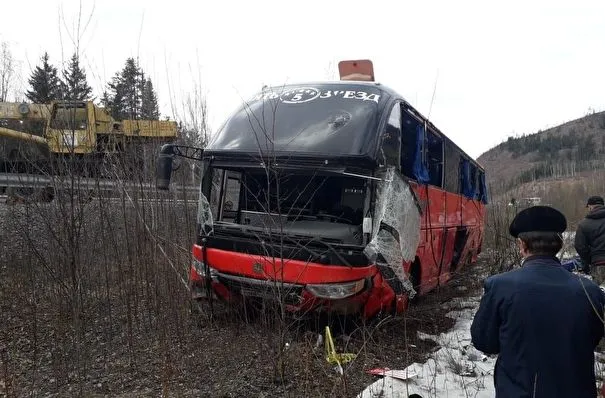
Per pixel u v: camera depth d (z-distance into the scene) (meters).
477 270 11.95
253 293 5.92
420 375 5.10
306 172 5.99
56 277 6.48
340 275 5.68
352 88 6.80
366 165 5.83
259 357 5.50
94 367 5.31
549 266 2.74
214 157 6.34
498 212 11.17
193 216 7.52
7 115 10.13
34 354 5.40
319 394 4.65
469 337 6.57
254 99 7.00
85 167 6.50
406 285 6.46
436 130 8.76
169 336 5.83
